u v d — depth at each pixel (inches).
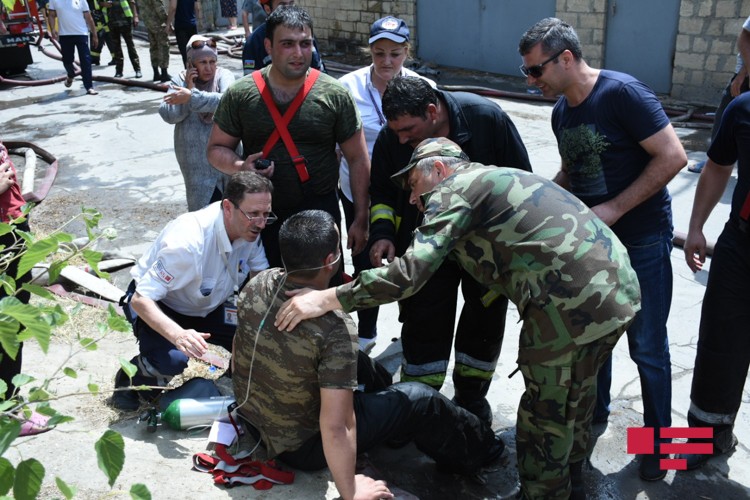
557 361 102.4
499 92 403.2
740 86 243.6
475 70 475.8
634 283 103.4
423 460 134.1
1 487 61.6
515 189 102.1
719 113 256.4
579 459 113.4
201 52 185.0
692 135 326.6
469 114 124.8
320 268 103.7
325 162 145.5
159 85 454.9
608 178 118.8
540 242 100.2
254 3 316.5
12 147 335.3
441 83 446.0
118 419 128.0
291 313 100.9
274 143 140.8
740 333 122.3
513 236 101.5
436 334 130.6
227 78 192.2
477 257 105.7
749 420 143.6
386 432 113.1
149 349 129.0
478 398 140.1
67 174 303.4
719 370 125.1
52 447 117.0
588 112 117.6
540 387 105.4
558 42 114.3
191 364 155.4
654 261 121.3
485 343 134.6
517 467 126.6
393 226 135.8
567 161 123.2
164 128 366.6
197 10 678.5
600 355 104.5
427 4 487.5
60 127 377.1
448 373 161.6
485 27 459.8
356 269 167.9
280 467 116.3
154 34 461.4
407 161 130.9
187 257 126.0
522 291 102.5
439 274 126.5
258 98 138.7
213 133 145.3
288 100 139.4
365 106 165.6
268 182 128.3
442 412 118.3
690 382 155.5
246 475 112.0
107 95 448.1
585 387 105.3
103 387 138.9
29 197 271.3
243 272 139.6
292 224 103.3
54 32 578.2
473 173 104.4
